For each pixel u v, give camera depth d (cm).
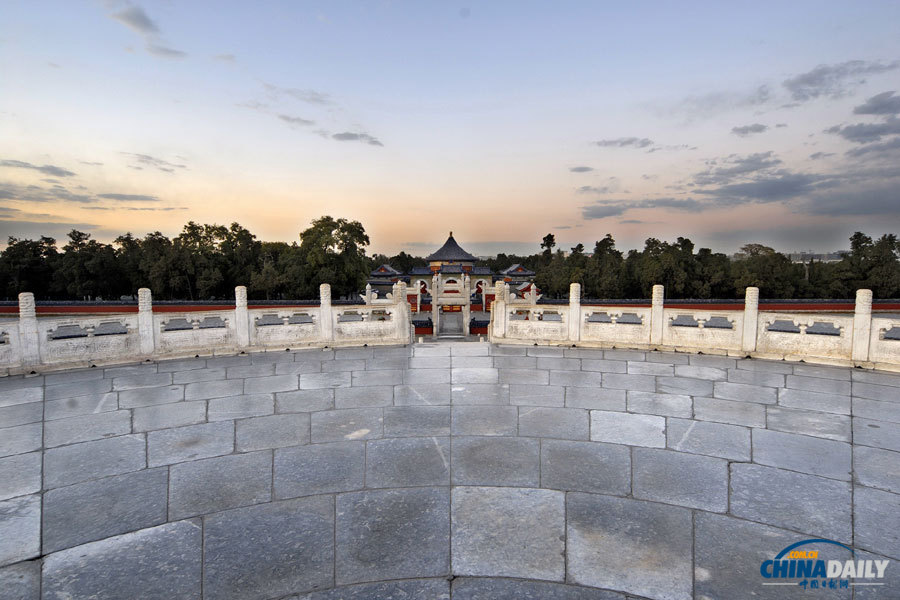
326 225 5797
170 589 375
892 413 735
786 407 765
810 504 486
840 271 5350
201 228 6169
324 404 795
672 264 5775
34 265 5341
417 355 1167
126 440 651
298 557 414
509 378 948
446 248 7975
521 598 367
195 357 1151
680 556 412
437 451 614
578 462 581
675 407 768
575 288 1248
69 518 469
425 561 409
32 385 914
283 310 1233
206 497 508
